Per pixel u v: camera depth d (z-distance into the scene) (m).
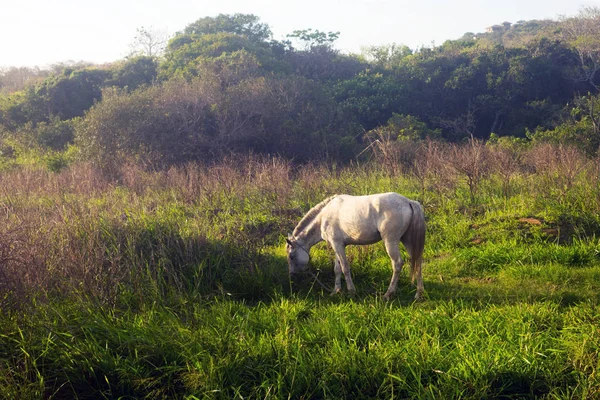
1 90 46.53
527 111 34.16
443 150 16.00
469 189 11.77
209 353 5.04
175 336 5.39
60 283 6.30
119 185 15.68
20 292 5.68
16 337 5.18
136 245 7.65
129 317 5.82
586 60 37.91
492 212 9.95
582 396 4.24
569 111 31.56
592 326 5.09
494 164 13.41
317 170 16.62
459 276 7.65
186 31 45.75
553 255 7.67
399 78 37.19
